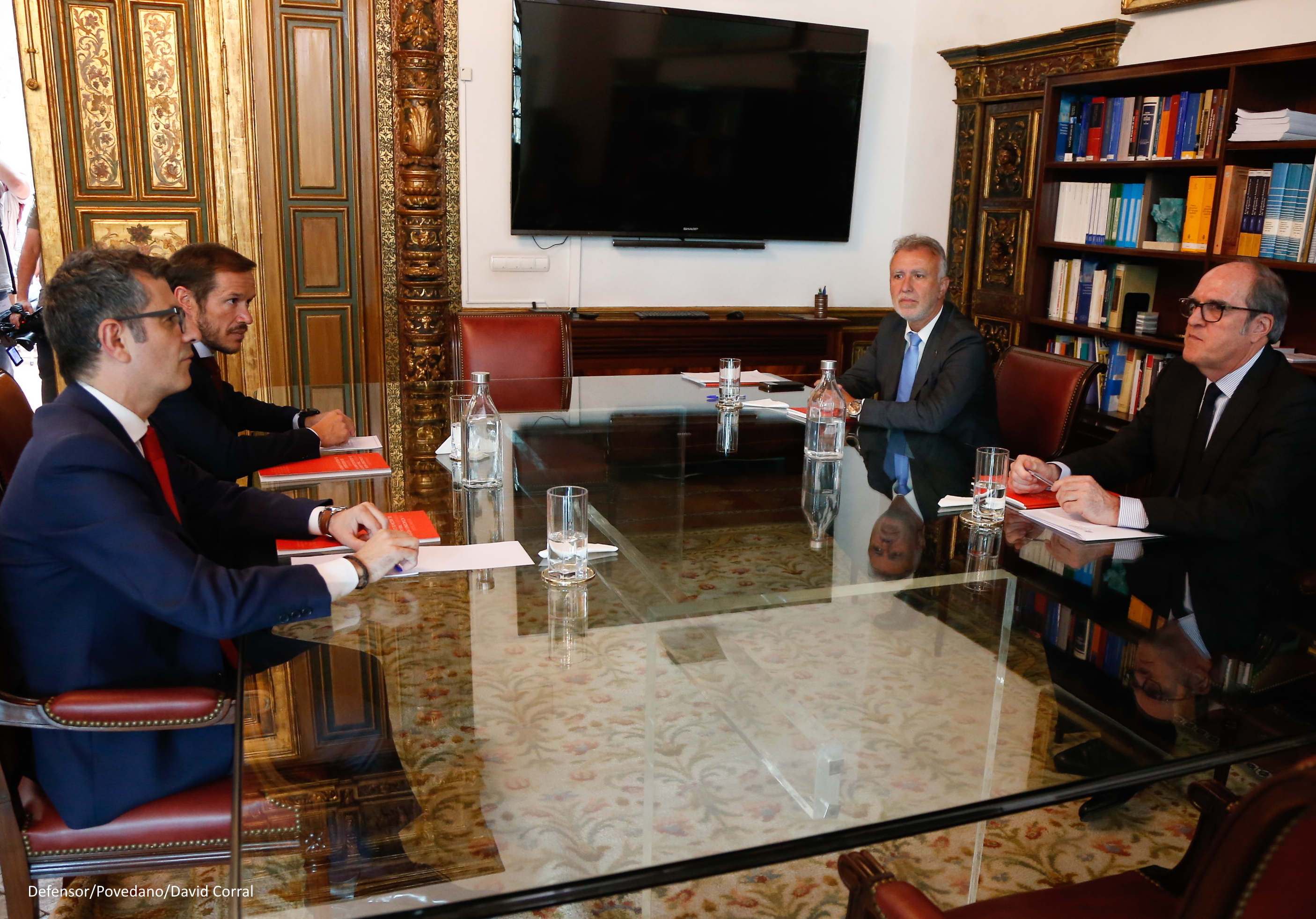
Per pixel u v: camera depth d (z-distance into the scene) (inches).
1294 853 30.2
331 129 184.7
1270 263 126.0
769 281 218.5
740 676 62.9
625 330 193.6
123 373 57.7
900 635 62.4
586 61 189.8
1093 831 85.2
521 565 68.2
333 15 180.2
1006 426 121.5
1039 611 64.0
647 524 77.5
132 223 179.0
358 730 50.3
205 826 56.0
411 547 63.8
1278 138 123.8
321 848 43.9
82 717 51.7
